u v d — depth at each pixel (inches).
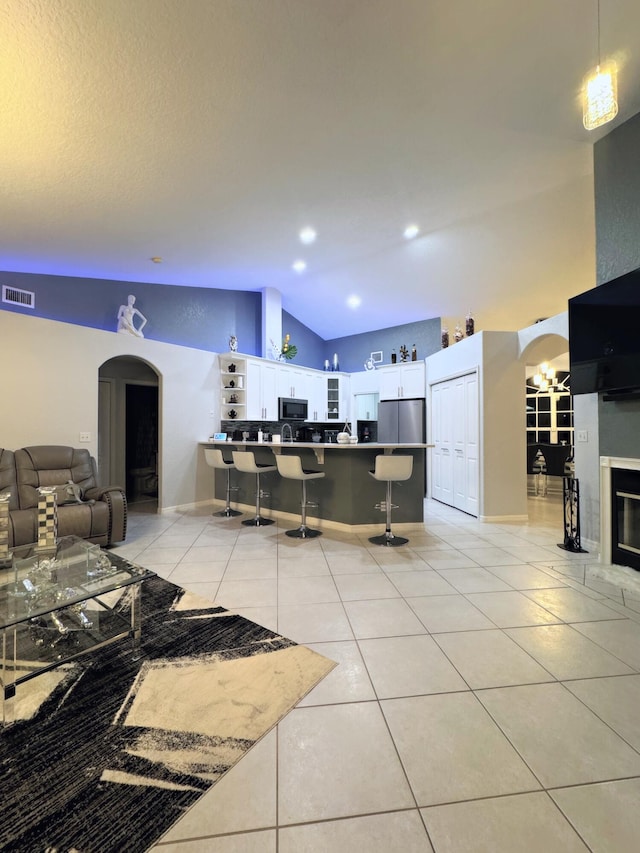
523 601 96.3
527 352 184.4
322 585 106.0
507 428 186.7
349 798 45.0
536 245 183.9
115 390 243.8
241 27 68.1
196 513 203.0
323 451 171.3
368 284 240.8
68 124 87.5
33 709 60.2
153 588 103.9
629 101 101.0
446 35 73.5
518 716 57.7
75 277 201.2
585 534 143.0
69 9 62.6
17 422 153.6
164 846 39.8
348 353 332.8
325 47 73.8
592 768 48.8
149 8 63.5
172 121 89.1
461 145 110.2
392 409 274.7
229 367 240.1
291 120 92.7
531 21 72.1
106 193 116.8
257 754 51.2
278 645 76.6
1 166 101.4
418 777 47.7
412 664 70.4
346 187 127.8
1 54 69.2
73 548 96.1
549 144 114.3
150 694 63.1
